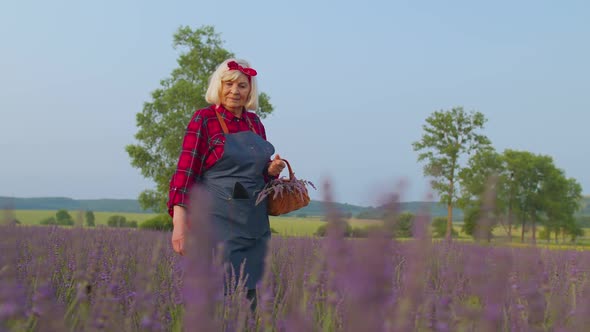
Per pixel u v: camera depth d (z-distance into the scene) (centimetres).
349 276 66
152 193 3725
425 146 4922
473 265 114
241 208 347
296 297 212
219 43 3969
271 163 369
